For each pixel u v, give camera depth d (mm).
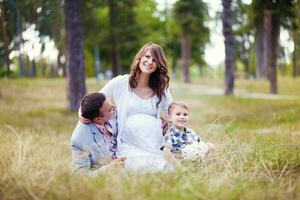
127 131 5805
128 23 36875
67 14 17125
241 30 48375
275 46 29625
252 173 5094
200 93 29500
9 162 5105
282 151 6305
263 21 27578
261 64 47656
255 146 6340
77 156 5551
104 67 63031
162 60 5984
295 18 24141
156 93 6082
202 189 4312
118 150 5801
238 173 5027
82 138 5562
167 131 6016
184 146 5828
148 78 6074
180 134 5891
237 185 4516
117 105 5996
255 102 20125
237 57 61031
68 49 17141
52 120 13844
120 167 5160
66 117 15062
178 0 45312
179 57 61688
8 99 20219
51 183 4355
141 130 5762
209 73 88125
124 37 36656
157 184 4461
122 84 6059
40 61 62188
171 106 6023
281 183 4691
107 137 5738
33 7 16328
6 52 19828
